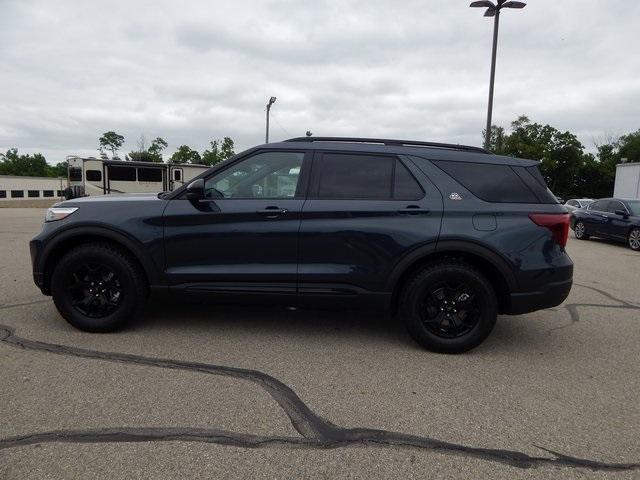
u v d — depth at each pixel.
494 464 2.55
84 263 4.29
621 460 2.62
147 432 2.75
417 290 4.06
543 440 2.80
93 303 4.38
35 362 3.69
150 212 4.21
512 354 4.20
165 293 4.27
